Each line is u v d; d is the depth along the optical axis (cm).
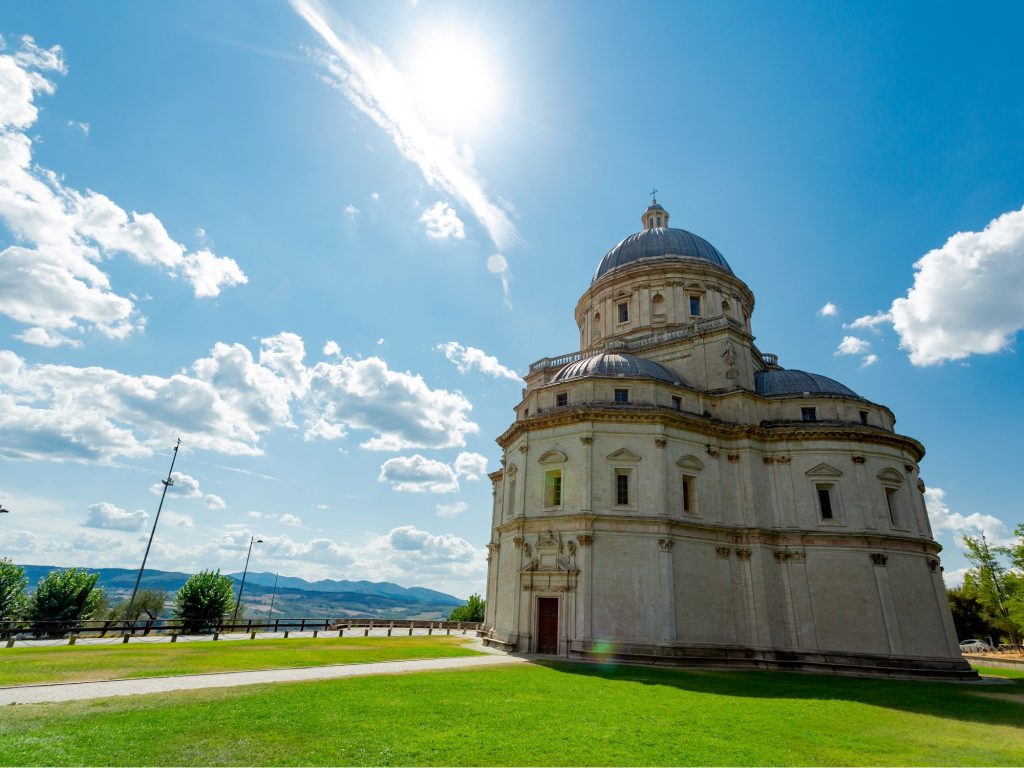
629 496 4153
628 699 2248
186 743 1401
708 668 3653
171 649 3438
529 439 4597
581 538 4003
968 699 2777
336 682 2300
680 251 6112
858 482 4378
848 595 4106
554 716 1848
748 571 4228
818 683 3133
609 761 1388
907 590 4194
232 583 7662
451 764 1314
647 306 5791
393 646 4144
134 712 1677
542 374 5512
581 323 6750
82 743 1364
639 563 3950
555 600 4050
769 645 3984
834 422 4578
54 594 6825
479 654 3772
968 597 8250
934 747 1730
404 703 1933
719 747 1572
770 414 4816
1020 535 6309
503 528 4728
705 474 4403
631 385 4509
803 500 4409
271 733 1509
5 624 5250
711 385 4912
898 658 3922
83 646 3572
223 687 2139
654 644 3753
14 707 1702
